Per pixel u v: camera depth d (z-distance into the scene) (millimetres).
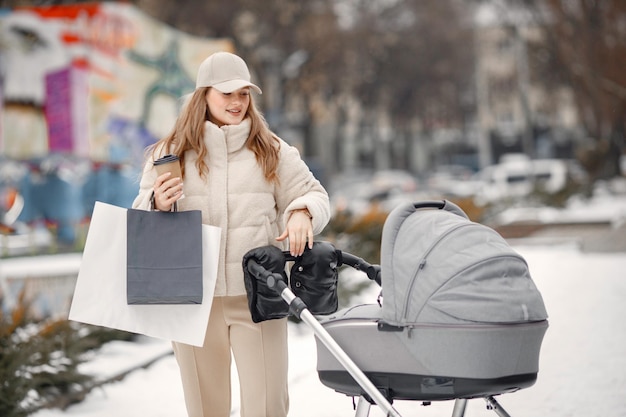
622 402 6559
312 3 52688
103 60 16844
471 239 3969
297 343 9695
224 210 4449
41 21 16594
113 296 4324
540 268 15914
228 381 4695
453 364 3893
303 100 62156
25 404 6875
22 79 16656
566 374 7523
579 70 41406
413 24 62938
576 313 10641
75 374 7371
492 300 3850
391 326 3992
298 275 4371
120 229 4355
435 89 66250
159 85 17344
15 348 7355
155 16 46250
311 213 4387
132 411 7047
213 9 47438
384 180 49281
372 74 61625
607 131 48438
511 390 4078
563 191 37688
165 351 9234
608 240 18500
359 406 4168
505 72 85000
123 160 17062
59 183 16734
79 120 16719
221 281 4430
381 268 4074
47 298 11016
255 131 4559
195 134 4477
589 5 39812
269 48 53469
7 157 16641
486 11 64062
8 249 15453
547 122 84625
